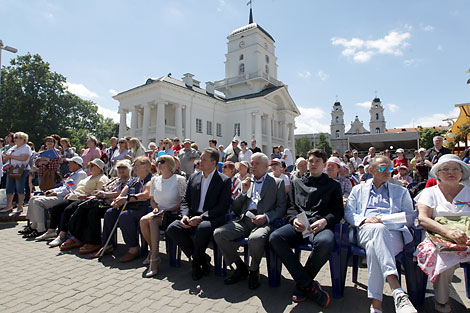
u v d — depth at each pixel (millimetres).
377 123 80438
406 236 3189
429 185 4281
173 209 4660
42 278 3945
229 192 4406
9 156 7391
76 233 5121
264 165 4336
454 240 2785
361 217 3510
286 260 3328
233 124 33688
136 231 4770
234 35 40031
